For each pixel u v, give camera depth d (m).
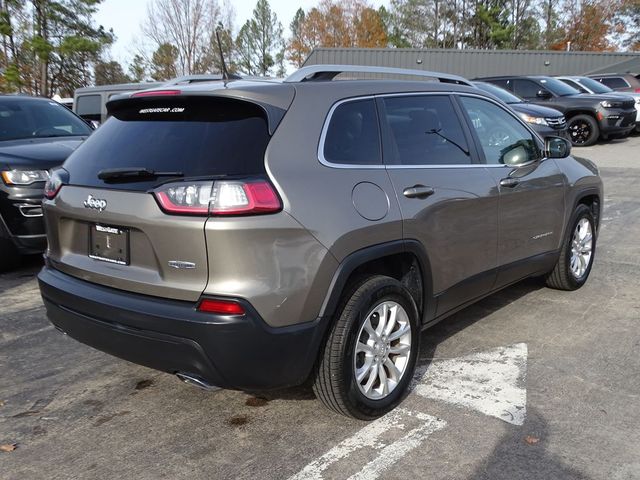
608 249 6.88
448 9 60.97
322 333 2.97
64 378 3.92
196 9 41.53
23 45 33.31
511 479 2.79
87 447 3.13
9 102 7.39
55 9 33.44
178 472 2.90
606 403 3.45
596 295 5.31
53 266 3.48
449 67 29.84
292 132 2.99
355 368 3.13
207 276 2.75
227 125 2.97
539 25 61.50
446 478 2.81
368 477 2.83
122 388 3.77
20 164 5.96
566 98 16.64
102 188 3.08
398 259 3.49
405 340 3.44
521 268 4.56
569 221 5.05
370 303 3.14
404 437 3.15
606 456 2.95
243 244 2.69
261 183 2.76
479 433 3.17
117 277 3.02
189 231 2.72
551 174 4.76
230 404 3.54
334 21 56.03
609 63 28.91
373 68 3.92
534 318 4.79
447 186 3.69
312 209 2.89
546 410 3.38
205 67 42.22
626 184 11.09
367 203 3.15
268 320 2.77
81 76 36.62
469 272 3.97
